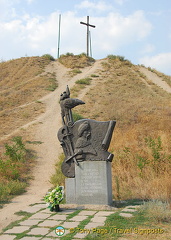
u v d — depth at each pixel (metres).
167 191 9.66
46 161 17.06
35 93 34.03
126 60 51.44
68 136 9.63
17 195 11.02
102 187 8.95
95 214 7.83
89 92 32.41
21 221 7.45
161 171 12.05
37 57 53.03
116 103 27.67
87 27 53.12
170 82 41.56
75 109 26.70
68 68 46.66
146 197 9.58
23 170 14.77
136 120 22.12
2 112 27.73
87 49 53.69
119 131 19.84
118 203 9.23
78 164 9.24
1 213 8.41
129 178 11.43
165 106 25.70
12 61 51.75
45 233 6.45
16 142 18.97
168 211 7.26
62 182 12.32
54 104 30.25
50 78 40.31
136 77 41.44
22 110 28.47
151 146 14.30
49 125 24.36
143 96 30.83
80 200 9.11
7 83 40.97
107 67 46.03
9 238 6.25
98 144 9.24
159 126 19.84
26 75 43.00
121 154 14.28
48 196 8.32
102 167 8.99
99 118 23.91
